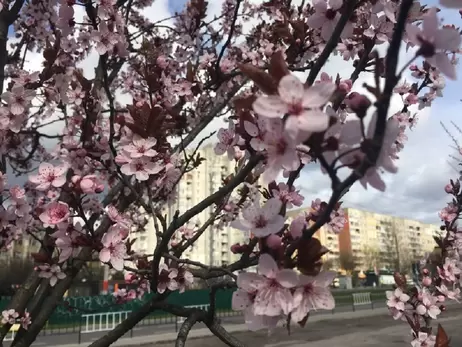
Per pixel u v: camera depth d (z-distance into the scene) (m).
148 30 4.56
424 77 3.46
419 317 3.72
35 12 4.43
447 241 3.78
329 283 1.16
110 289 20.06
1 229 2.69
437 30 0.96
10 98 2.88
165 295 2.39
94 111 3.11
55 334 17.98
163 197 3.51
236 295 1.18
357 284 56.28
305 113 0.98
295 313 1.13
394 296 3.56
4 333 2.74
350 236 76.88
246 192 2.76
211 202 1.90
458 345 11.45
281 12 3.48
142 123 2.33
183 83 3.54
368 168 1.00
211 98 4.17
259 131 1.31
